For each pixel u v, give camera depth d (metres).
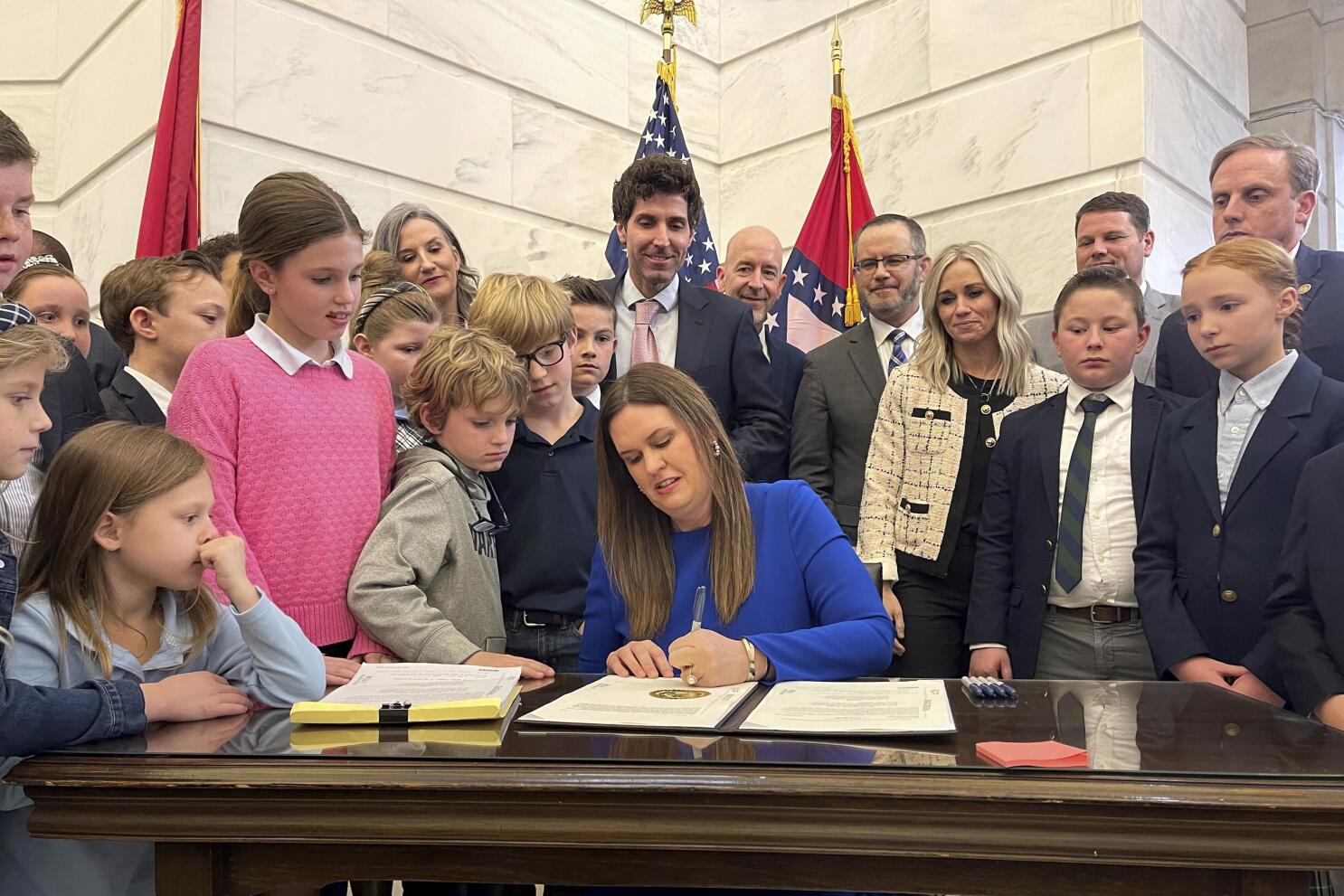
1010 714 1.46
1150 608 2.51
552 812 1.13
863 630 1.87
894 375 3.23
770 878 1.15
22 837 1.60
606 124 6.18
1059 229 5.33
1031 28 5.47
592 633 2.16
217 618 1.81
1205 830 1.05
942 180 5.79
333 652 2.19
